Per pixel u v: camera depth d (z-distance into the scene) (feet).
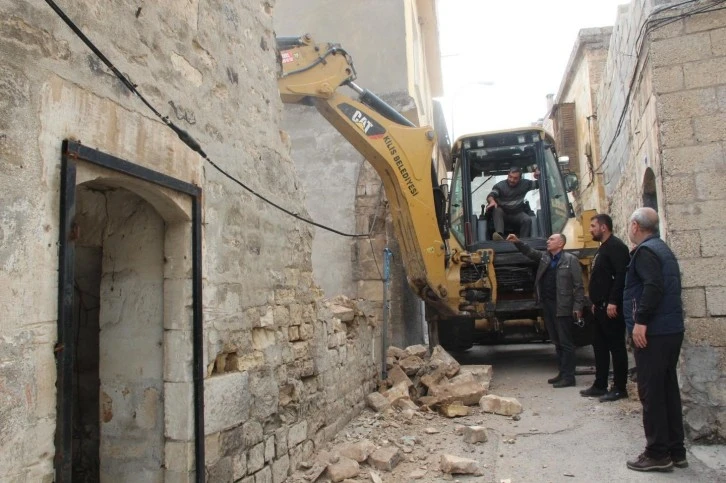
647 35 17.56
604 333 21.09
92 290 12.21
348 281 31.86
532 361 31.12
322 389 16.81
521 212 30.25
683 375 15.99
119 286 11.32
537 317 29.14
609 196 37.63
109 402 11.19
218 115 12.38
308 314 16.31
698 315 16.01
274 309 14.25
